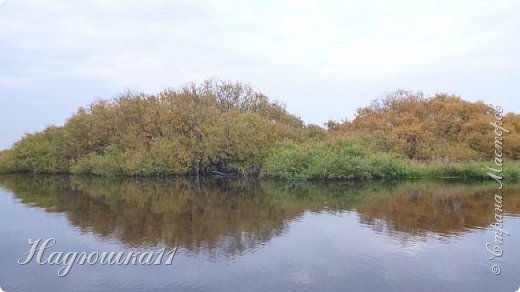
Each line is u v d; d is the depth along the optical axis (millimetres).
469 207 23547
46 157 56219
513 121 50500
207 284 12320
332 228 18750
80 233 18109
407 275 12961
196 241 16688
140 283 12453
